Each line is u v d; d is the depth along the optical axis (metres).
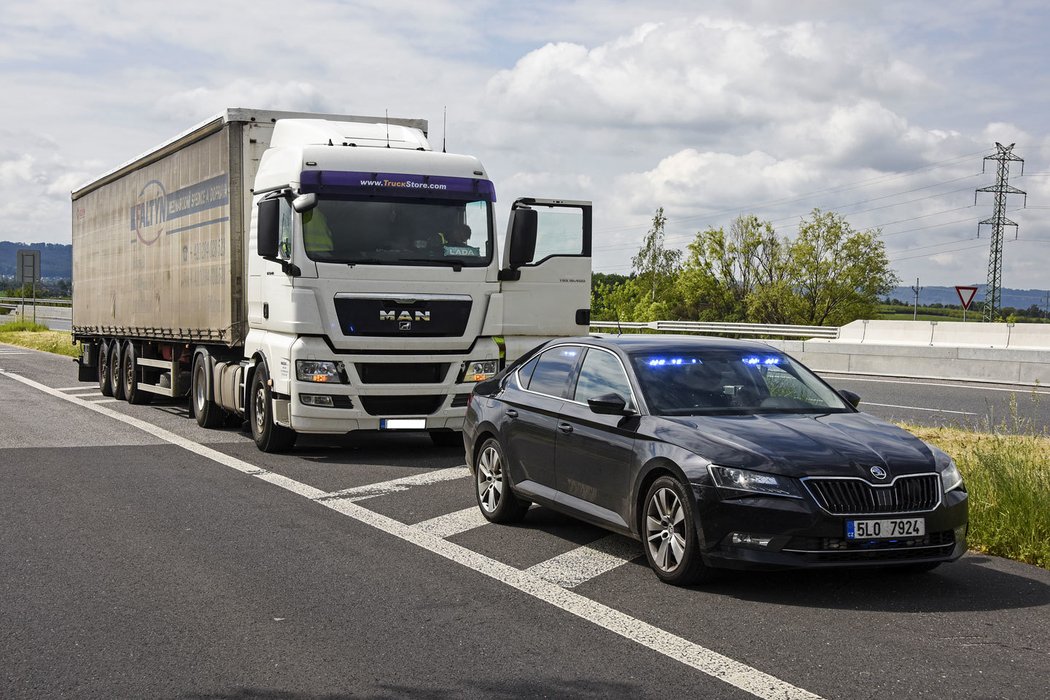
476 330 12.38
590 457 7.42
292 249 11.75
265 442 12.64
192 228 15.12
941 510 6.34
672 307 80.31
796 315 75.62
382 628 5.69
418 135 13.28
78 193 22.41
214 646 5.38
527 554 7.47
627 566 7.12
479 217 12.45
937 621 5.86
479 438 8.90
